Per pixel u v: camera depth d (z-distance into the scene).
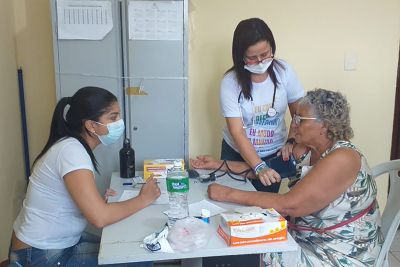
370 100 2.89
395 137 2.97
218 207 1.63
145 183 1.82
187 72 2.39
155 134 2.45
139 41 2.33
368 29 2.78
